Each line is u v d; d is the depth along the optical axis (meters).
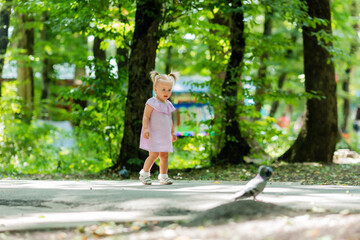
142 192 6.56
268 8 11.93
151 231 4.54
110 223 4.87
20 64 20.55
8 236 4.47
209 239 4.04
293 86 28.03
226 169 12.22
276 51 13.86
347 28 21.19
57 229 4.73
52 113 24.53
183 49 26.12
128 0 11.90
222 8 11.87
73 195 6.47
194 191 6.69
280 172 11.48
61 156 15.07
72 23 12.10
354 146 23.34
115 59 12.86
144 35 11.70
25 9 12.51
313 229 4.09
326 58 13.73
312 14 13.69
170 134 8.02
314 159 13.73
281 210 4.97
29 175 12.34
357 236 3.77
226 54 13.95
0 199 6.34
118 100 12.63
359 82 41.88
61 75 29.17
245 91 12.97
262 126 13.77
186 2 11.55
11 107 15.44
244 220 4.62
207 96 12.39
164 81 7.88
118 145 13.11
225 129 13.23
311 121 13.83
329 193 6.39
